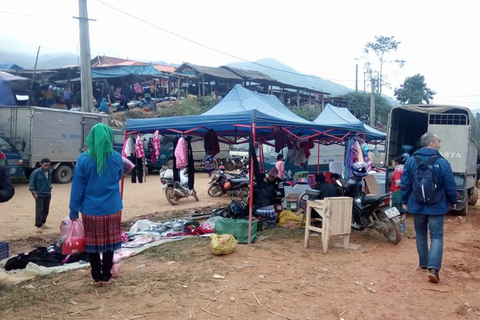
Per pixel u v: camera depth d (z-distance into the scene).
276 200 8.77
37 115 15.20
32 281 5.07
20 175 14.77
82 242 4.59
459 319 4.07
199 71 31.17
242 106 9.05
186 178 12.23
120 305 4.28
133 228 7.90
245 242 6.96
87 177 4.49
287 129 9.45
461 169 9.80
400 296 4.63
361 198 7.45
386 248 6.80
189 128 8.41
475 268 5.75
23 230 8.48
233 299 4.45
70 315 4.05
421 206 5.14
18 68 32.53
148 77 31.55
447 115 10.34
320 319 4.02
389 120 10.75
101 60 36.22
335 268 5.62
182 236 7.36
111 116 25.44
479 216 10.50
